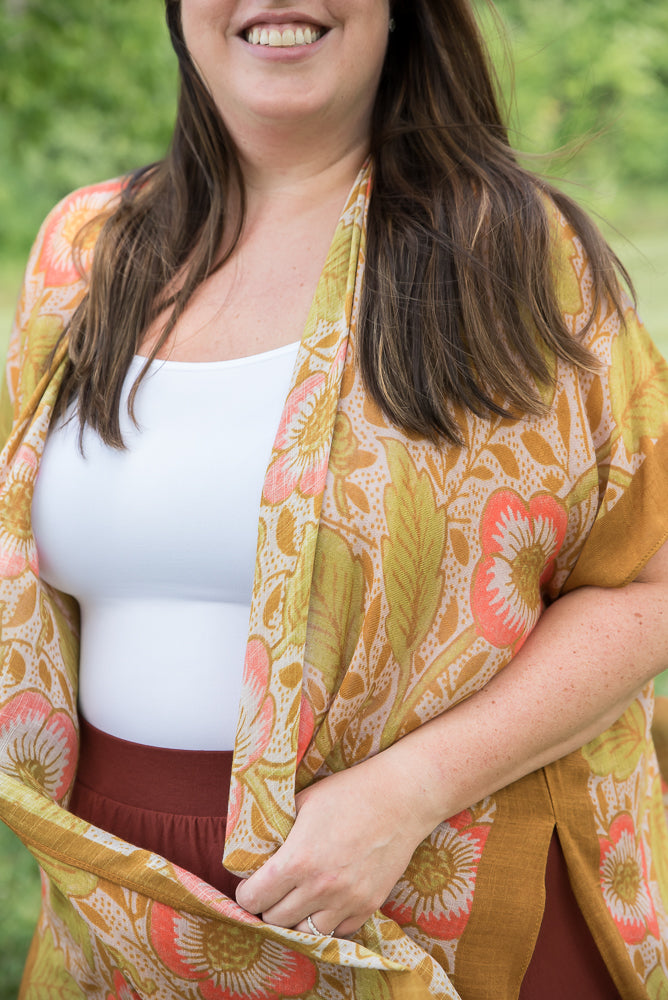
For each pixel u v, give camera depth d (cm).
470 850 143
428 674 140
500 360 142
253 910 135
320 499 136
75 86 573
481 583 142
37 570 158
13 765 153
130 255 165
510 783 145
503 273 144
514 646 143
